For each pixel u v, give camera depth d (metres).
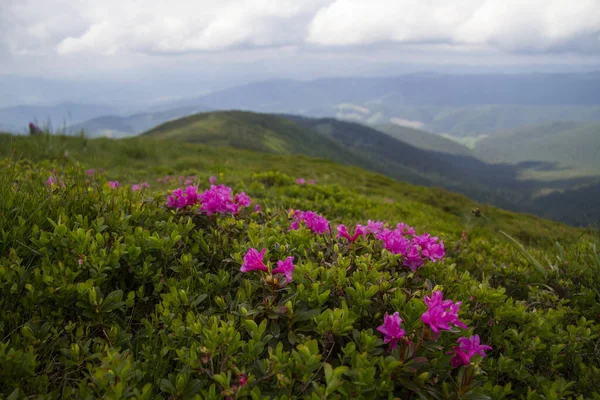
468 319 2.77
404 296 2.53
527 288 4.35
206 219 4.00
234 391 1.85
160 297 3.04
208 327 2.40
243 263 2.65
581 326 3.04
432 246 3.45
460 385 2.07
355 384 1.90
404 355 2.09
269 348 2.07
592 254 4.88
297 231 3.59
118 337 2.47
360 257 3.12
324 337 2.20
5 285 2.63
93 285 2.75
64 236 3.10
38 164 7.90
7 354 2.09
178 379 2.03
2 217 3.13
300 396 2.00
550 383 2.46
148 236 3.28
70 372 2.28
